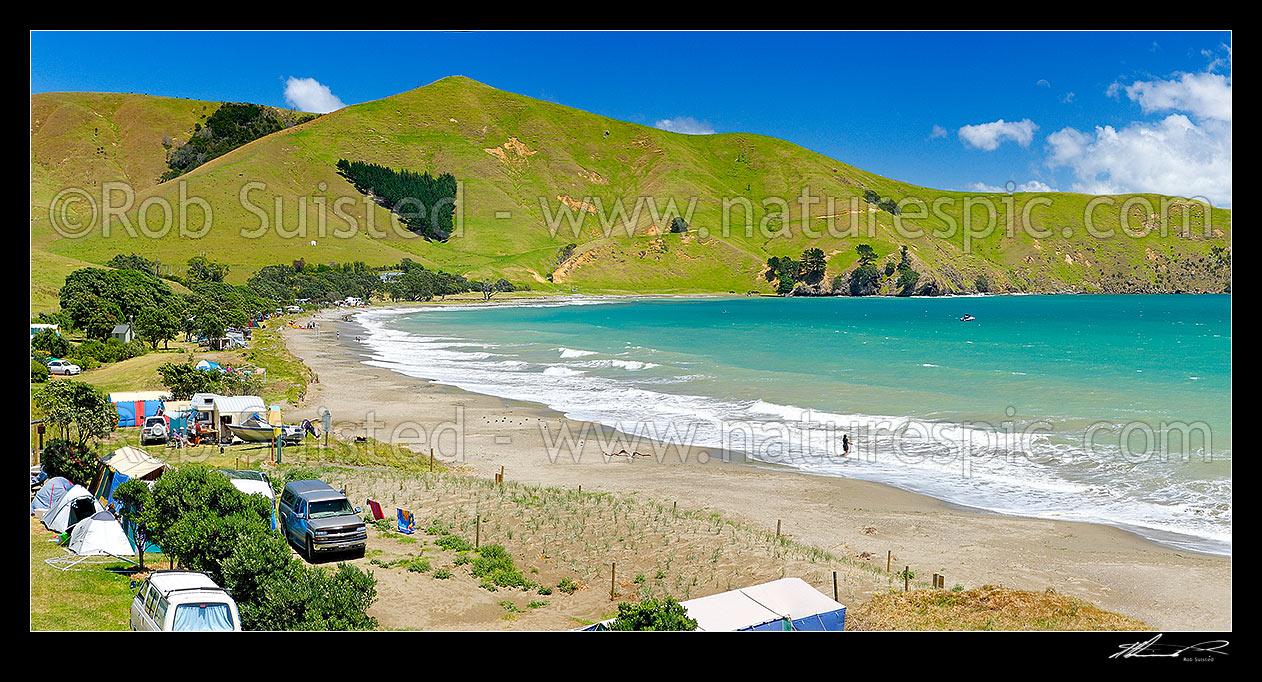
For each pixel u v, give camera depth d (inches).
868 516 1165.1
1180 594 847.7
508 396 2301.9
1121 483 1306.6
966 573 923.4
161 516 740.0
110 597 669.3
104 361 2704.2
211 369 2231.8
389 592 759.1
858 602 764.0
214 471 827.4
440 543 927.7
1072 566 943.7
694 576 839.7
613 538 967.6
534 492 1213.1
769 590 674.8
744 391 2358.5
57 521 847.7
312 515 857.5
